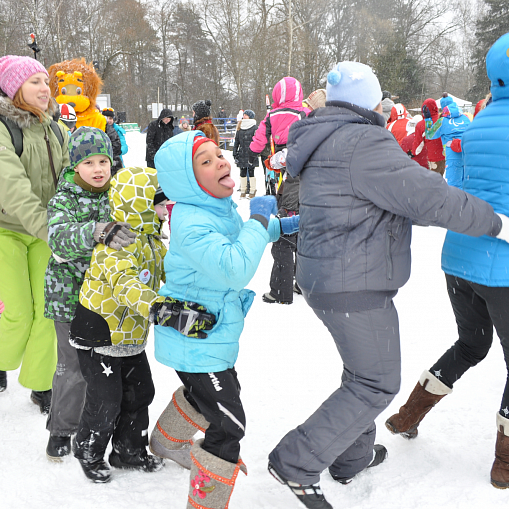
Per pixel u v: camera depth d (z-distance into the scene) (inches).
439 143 306.2
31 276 112.3
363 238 76.4
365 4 1529.3
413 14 1571.1
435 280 211.5
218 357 78.2
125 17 1795.0
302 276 82.6
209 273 73.6
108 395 88.5
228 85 1918.1
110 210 90.3
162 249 95.3
